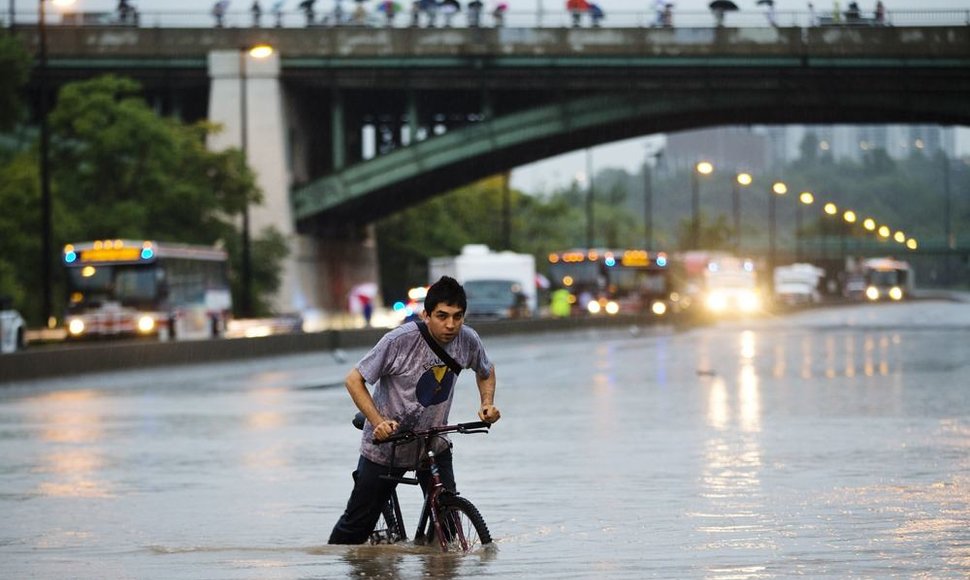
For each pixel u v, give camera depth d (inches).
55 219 7480.3
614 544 1123.9
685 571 983.6
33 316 7568.9
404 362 969.5
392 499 1072.8
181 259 5767.7
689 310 7800.2
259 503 1482.5
